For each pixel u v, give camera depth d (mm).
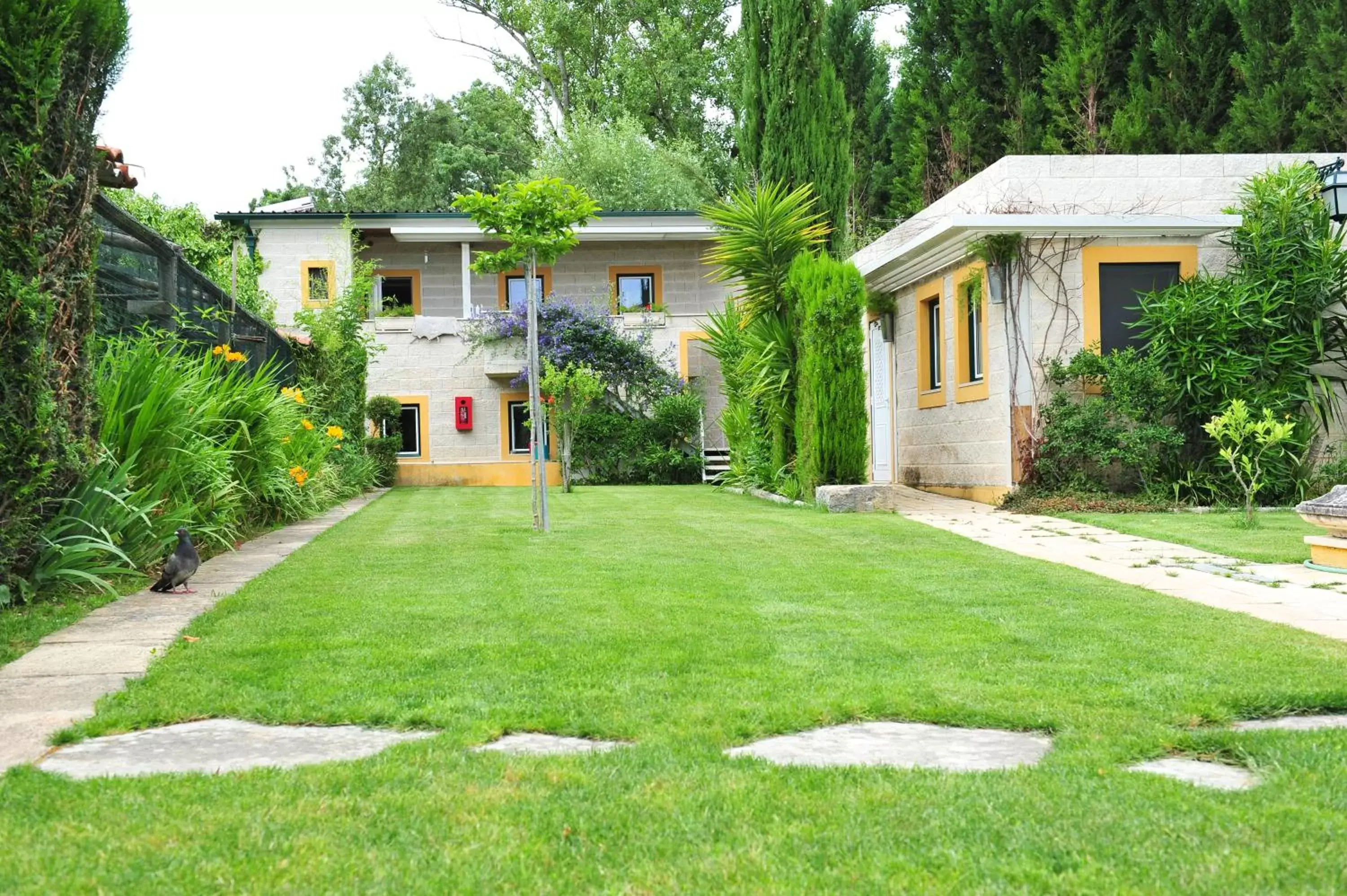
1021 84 25234
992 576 6676
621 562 7238
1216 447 12297
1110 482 12586
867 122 29062
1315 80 20391
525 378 21578
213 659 4215
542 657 4258
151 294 8453
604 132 32531
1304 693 3613
